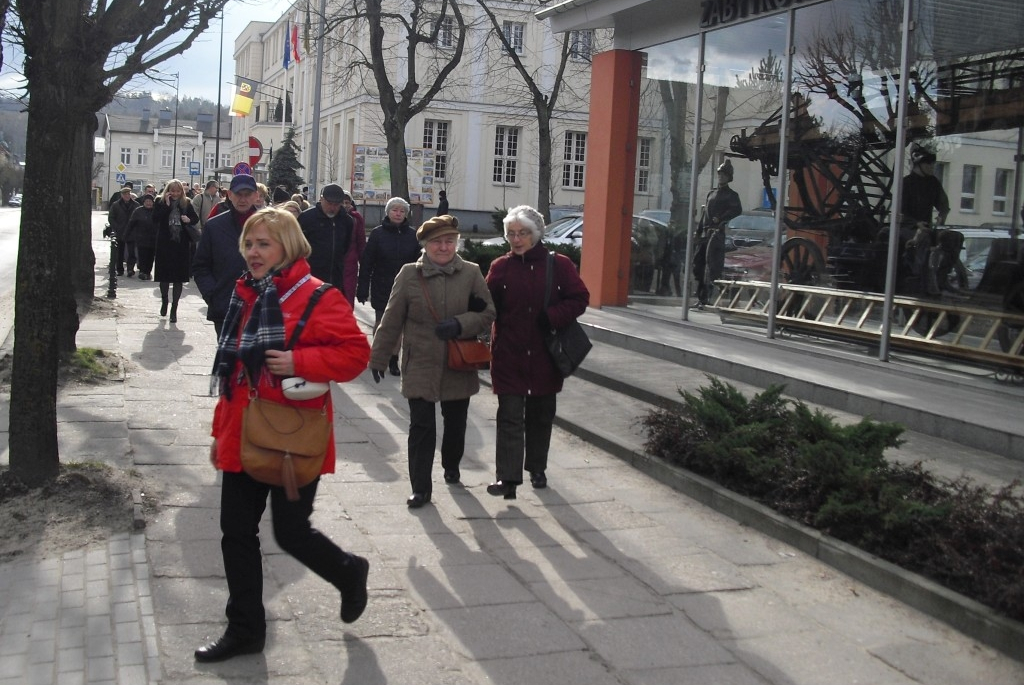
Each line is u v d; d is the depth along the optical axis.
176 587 4.84
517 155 42.09
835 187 11.23
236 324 4.16
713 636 4.61
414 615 4.71
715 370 10.52
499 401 6.61
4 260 26.66
